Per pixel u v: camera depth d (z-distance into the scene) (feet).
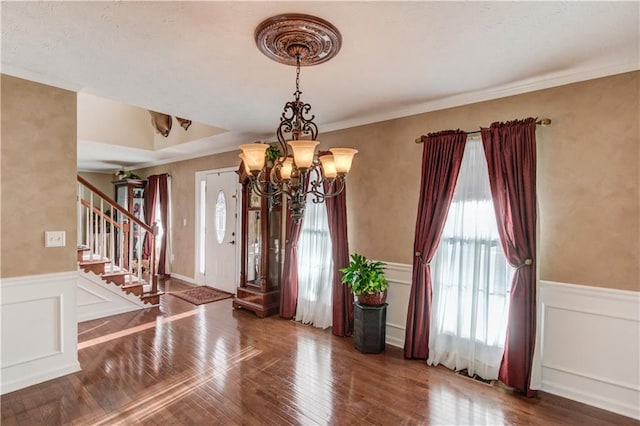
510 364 8.59
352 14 5.84
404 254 11.26
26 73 8.41
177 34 6.59
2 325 8.24
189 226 21.06
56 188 9.04
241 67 8.09
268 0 5.48
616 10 5.68
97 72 8.43
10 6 5.63
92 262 13.91
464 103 9.96
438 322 10.23
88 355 10.36
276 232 15.03
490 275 9.34
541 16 5.88
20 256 8.48
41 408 7.61
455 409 7.80
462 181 9.93
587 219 8.13
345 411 7.66
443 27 6.24
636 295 7.54
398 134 11.38
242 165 15.12
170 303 16.30
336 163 6.89
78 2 5.54
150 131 19.10
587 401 8.03
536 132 8.75
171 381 8.85
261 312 14.19
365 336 10.76
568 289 8.33
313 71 8.24
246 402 7.94
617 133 7.76
